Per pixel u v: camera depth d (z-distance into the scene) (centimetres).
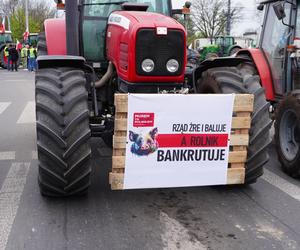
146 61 411
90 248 336
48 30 548
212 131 402
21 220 381
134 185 396
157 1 520
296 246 344
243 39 3228
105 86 485
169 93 408
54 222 379
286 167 517
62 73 408
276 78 657
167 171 399
